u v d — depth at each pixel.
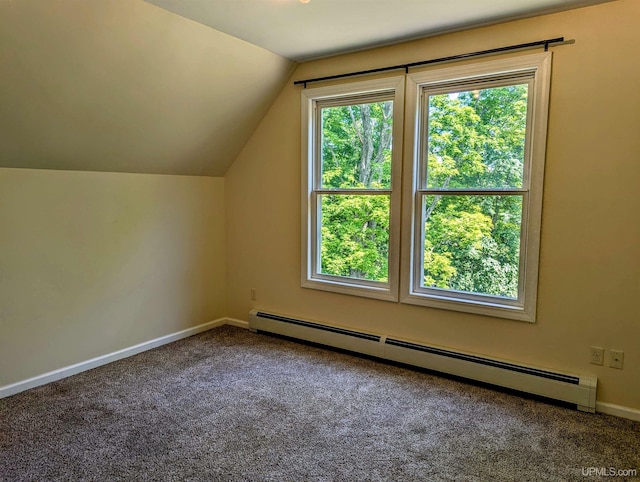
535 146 2.71
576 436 2.35
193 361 3.39
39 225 2.90
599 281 2.60
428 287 3.25
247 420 2.50
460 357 3.02
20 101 2.43
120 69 2.66
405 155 3.20
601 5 2.47
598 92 2.51
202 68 3.04
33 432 2.34
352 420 2.50
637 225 2.47
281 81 3.67
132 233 3.48
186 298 3.98
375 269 3.49
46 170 2.92
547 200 2.71
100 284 3.29
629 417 2.54
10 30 2.13
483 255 3.01
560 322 2.73
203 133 3.58
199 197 4.03
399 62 3.18
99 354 3.31
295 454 2.18
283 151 3.82
